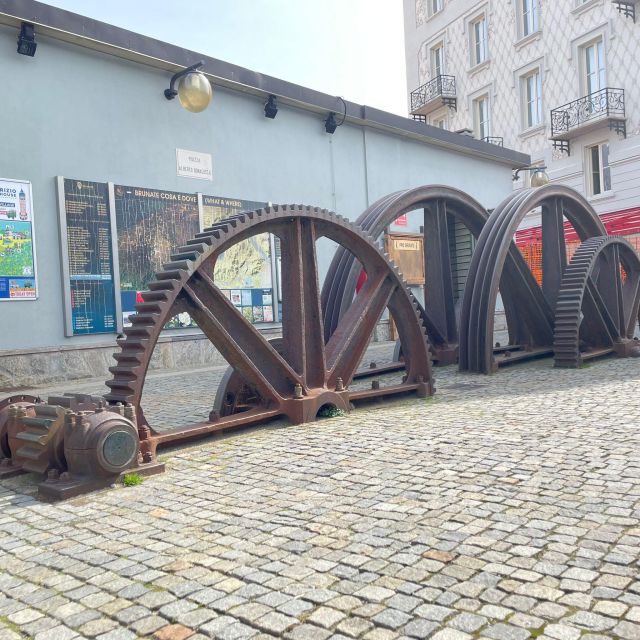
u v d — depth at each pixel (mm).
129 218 13227
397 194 11680
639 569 2979
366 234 7777
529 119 29750
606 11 25672
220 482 4820
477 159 21828
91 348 12477
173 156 13992
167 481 4926
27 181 11805
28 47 11672
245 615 2756
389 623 2617
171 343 13906
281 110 16172
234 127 15148
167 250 13828
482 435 5859
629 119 25234
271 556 3359
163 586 3082
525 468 4703
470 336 10820
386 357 14367
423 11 35156
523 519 3686
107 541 3729
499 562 3129
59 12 11797
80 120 12547
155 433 5703
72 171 12414
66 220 12273
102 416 4871
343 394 7422
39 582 3219
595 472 4512
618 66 25406
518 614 2637
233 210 15070
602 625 2520
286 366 6855
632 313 12797
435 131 19734
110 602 2953
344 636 2547
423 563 3162
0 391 11133
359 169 18047
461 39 32750
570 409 6934
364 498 4227
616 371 10039
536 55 28719
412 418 6930
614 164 25844
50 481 4773
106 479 4801
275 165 15992
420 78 35625
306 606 2799
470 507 3938
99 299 12711
